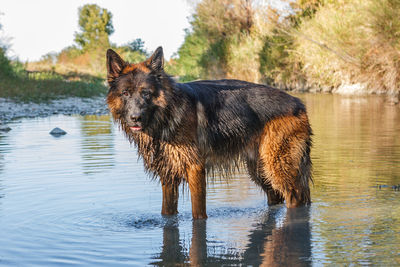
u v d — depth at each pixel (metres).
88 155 8.45
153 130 4.88
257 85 5.66
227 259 3.83
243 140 5.43
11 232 4.54
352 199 5.59
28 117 16.77
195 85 5.34
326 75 29.84
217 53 36.59
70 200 5.64
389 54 23.31
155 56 4.83
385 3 23.09
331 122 13.59
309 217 5.00
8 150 9.08
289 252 3.95
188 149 5.00
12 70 29.59
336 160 7.82
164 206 5.27
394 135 10.65
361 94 26.44
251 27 37.50
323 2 33.00
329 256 3.81
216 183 6.72
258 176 5.84
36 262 3.79
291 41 32.09
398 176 6.62
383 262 3.64
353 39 26.16
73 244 4.23
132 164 7.63
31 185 6.29
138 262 3.79
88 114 18.08
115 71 4.89
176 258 3.87
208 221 4.99
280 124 5.48
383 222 4.69
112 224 4.85
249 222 4.93
